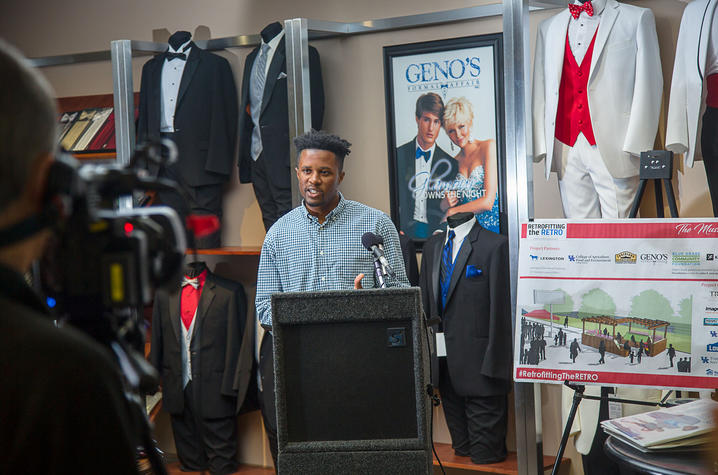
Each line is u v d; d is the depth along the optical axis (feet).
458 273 11.17
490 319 10.96
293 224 9.61
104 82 14.75
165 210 2.96
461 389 11.13
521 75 9.70
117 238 2.68
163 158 2.89
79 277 2.66
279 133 12.30
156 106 12.98
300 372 7.02
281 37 12.37
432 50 12.19
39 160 2.41
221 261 13.93
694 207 10.85
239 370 12.69
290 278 9.55
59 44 15.05
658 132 10.94
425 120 12.32
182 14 13.99
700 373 8.65
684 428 7.11
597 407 10.52
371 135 12.85
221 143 12.95
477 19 11.98
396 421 6.95
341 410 7.00
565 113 10.71
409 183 12.50
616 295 9.02
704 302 8.68
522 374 9.37
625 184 10.48
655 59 10.23
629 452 6.94
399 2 12.44
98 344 2.69
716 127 9.91
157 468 2.85
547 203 11.82
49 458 2.25
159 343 13.00
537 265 9.36
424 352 7.06
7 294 2.40
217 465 13.04
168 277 2.91
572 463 11.80
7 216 2.38
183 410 12.96
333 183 9.24
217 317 12.78
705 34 9.75
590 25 10.43
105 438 2.33
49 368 2.29
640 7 10.46
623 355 8.95
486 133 11.93
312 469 6.99
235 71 13.62
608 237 9.11
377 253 7.68
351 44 12.87
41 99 2.40
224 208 13.87
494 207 11.93
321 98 12.46
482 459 11.25
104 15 14.64
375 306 6.84
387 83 12.50
